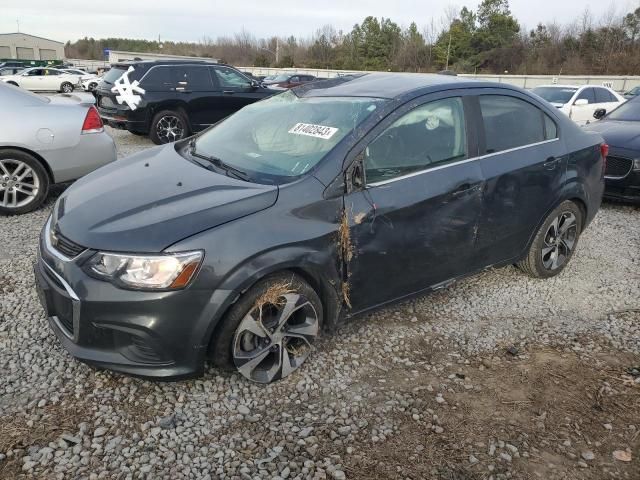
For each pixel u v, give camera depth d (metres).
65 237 2.75
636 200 6.58
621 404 2.92
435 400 2.89
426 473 2.40
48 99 5.91
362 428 2.66
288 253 2.77
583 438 2.66
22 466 2.32
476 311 3.92
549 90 14.89
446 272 3.63
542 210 4.12
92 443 2.47
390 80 3.77
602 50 56.03
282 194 2.87
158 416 2.67
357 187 3.05
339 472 2.37
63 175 5.82
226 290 2.61
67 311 2.67
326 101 3.62
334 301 3.08
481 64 63.78
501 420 2.76
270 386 2.95
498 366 3.24
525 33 65.62
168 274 2.51
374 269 3.19
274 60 83.62
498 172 3.71
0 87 5.59
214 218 2.67
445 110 3.55
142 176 3.27
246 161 3.33
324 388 2.95
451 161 3.51
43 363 3.04
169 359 2.63
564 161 4.21
